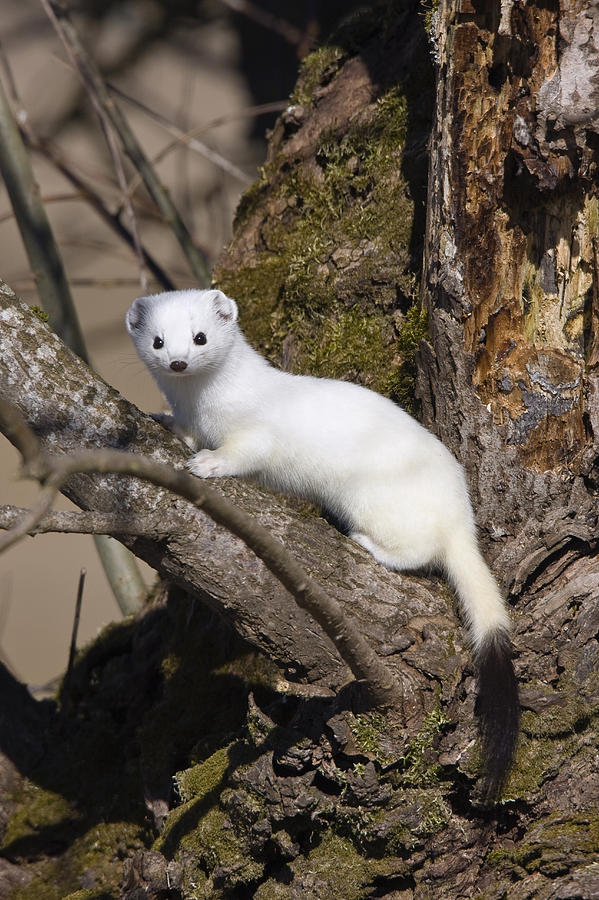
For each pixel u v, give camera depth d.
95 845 7.39
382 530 6.69
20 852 7.47
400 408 7.09
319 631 5.91
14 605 14.88
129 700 8.34
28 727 8.16
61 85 13.93
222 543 5.82
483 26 6.04
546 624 6.05
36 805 7.68
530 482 6.34
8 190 9.68
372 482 6.79
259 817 5.84
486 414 6.36
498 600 6.14
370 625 6.02
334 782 5.83
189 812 6.38
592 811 5.84
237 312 7.67
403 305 7.55
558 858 5.61
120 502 5.76
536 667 6.04
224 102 15.20
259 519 6.15
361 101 8.22
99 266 18.17
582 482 6.25
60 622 14.55
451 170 6.21
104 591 15.45
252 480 7.41
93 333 15.70
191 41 13.83
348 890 5.82
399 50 8.16
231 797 5.94
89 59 11.39
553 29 5.91
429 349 6.45
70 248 16.42
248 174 14.44
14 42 14.99
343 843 5.91
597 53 5.83
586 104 5.86
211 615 7.97
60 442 5.77
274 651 6.03
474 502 6.56
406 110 7.84
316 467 7.02
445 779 5.86
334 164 8.22
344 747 5.74
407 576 6.57
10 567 15.98
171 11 13.32
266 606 5.87
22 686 8.48
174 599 8.47
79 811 7.67
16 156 9.61
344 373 7.70
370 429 6.91
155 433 6.22
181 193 14.61
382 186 7.81
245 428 7.17
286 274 8.29
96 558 16.44
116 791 7.67
